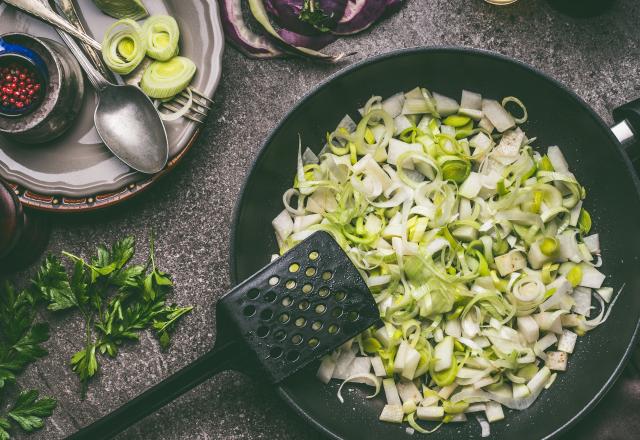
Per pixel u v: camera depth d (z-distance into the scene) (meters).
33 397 0.68
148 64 0.66
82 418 0.69
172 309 0.68
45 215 0.69
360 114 0.67
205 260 0.69
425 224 0.64
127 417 0.58
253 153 0.69
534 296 0.64
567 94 0.62
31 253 0.68
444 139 0.66
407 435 0.66
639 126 0.63
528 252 0.65
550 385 0.65
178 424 0.68
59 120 0.65
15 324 0.68
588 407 0.61
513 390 0.65
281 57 0.69
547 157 0.66
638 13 0.68
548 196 0.65
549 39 0.69
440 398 0.65
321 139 0.67
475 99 0.66
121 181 0.66
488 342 0.64
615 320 0.65
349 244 0.66
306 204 0.67
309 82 0.69
